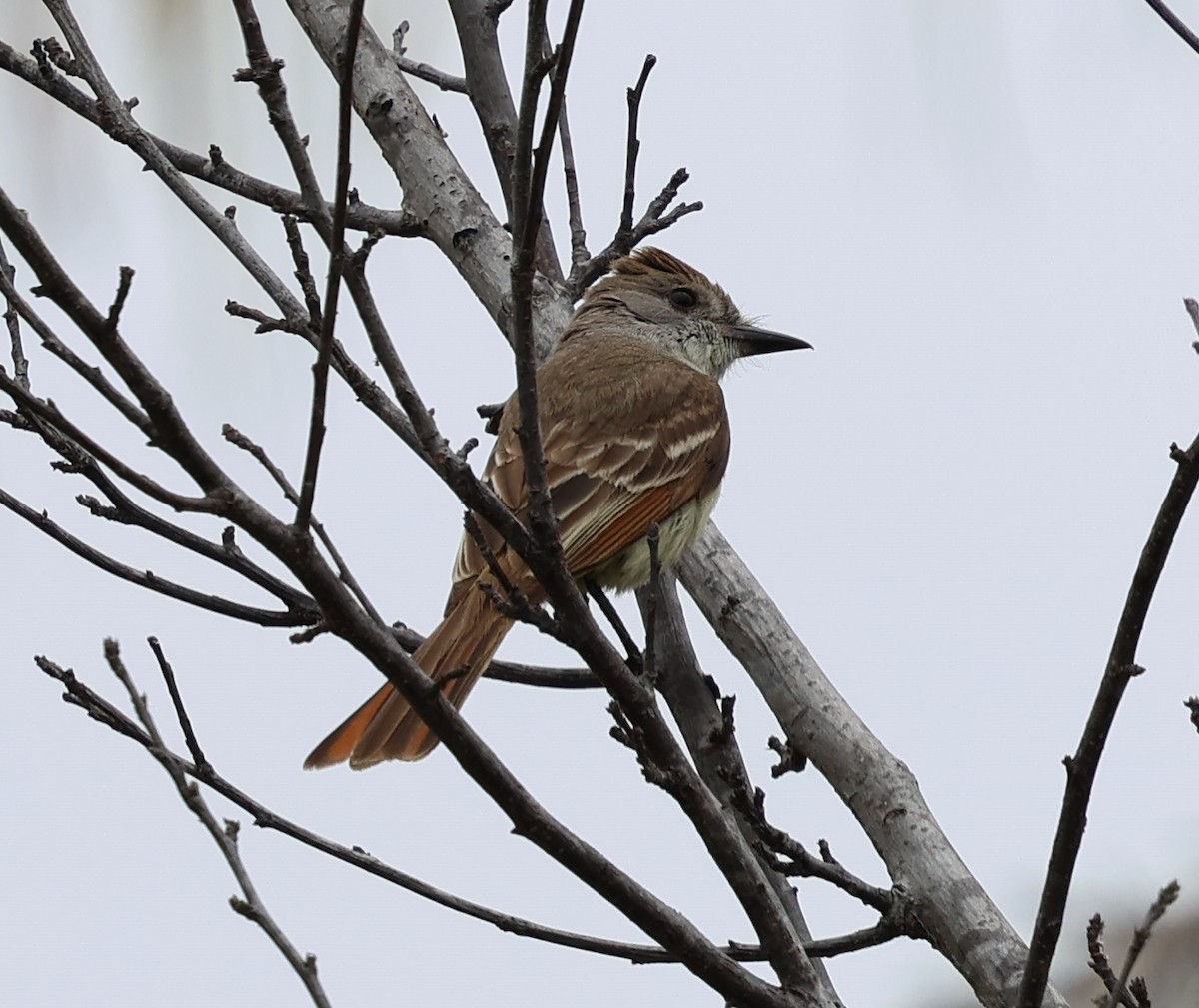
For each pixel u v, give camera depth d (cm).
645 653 770
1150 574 695
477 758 701
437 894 829
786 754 1021
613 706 757
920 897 924
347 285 725
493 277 1234
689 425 1231
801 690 1034
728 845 764
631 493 1183
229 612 1029
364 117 1275
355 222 1252
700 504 1214
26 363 959
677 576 1135
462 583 1066
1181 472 681
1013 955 888
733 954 889
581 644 747
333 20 1267
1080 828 719
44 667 839
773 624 1070
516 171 716
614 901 731
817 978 767
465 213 1248
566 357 1295
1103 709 707
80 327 617
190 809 761
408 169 1261
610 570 1184
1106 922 1061
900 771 989
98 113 932
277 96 777
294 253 812
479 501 734
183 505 637
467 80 1290
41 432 965
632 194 1252
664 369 1284
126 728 844
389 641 683
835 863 921
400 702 899
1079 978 1038
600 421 1215
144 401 629
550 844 715
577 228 1298
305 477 659
